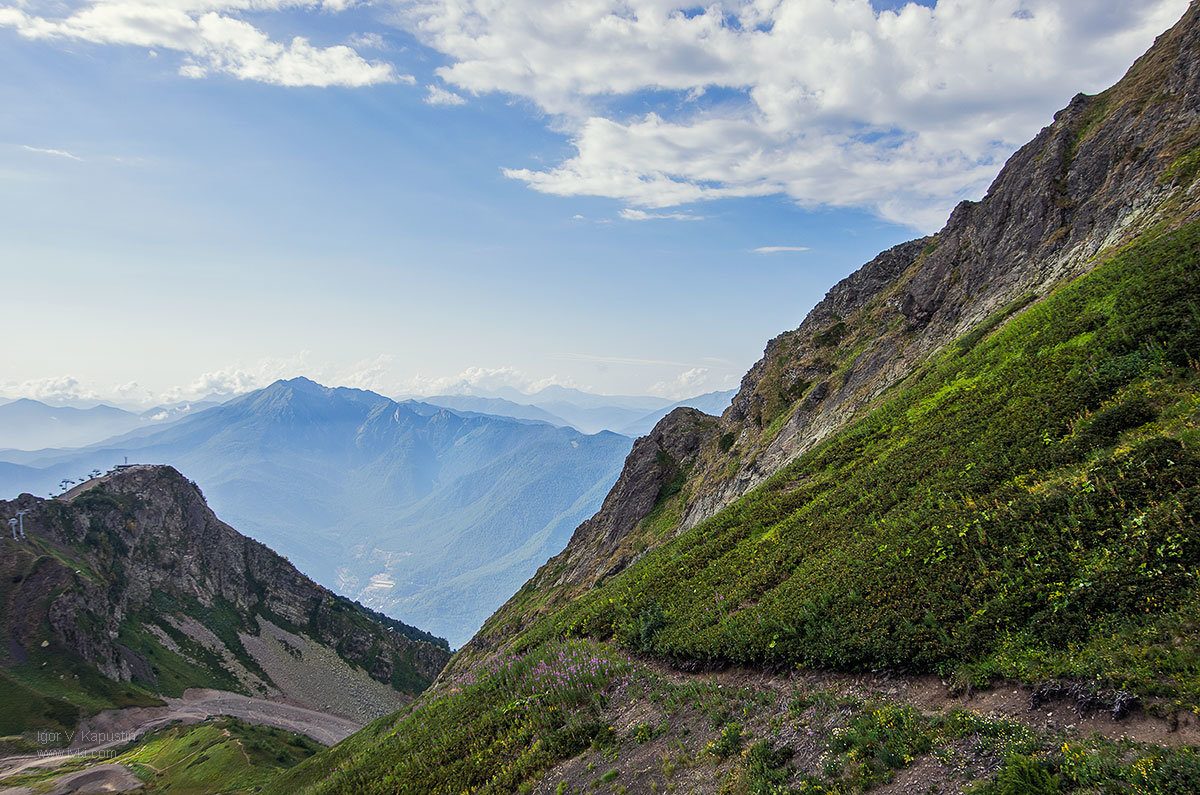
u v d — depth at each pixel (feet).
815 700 56.39
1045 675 42.83
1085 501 54.49
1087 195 159.94
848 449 127.75
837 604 67.41
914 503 79.15
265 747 377.30
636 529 311.06
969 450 81.97
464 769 82.84
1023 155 196.34
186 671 627.05
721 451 299.38
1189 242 86.79
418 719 122.93
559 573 354.54
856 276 312.71
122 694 520.42
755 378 326.65
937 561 62.75
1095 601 45.78
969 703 45.98
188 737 393.91
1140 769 31.32
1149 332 74.54
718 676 74.08
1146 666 38.24
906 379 168.66
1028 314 120.78
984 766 37.93
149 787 328.29
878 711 48.85
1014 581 52.90
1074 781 33.27
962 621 53.83
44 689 477.36
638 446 387.75
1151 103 152.76
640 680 81.97
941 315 195.21
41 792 327.06
